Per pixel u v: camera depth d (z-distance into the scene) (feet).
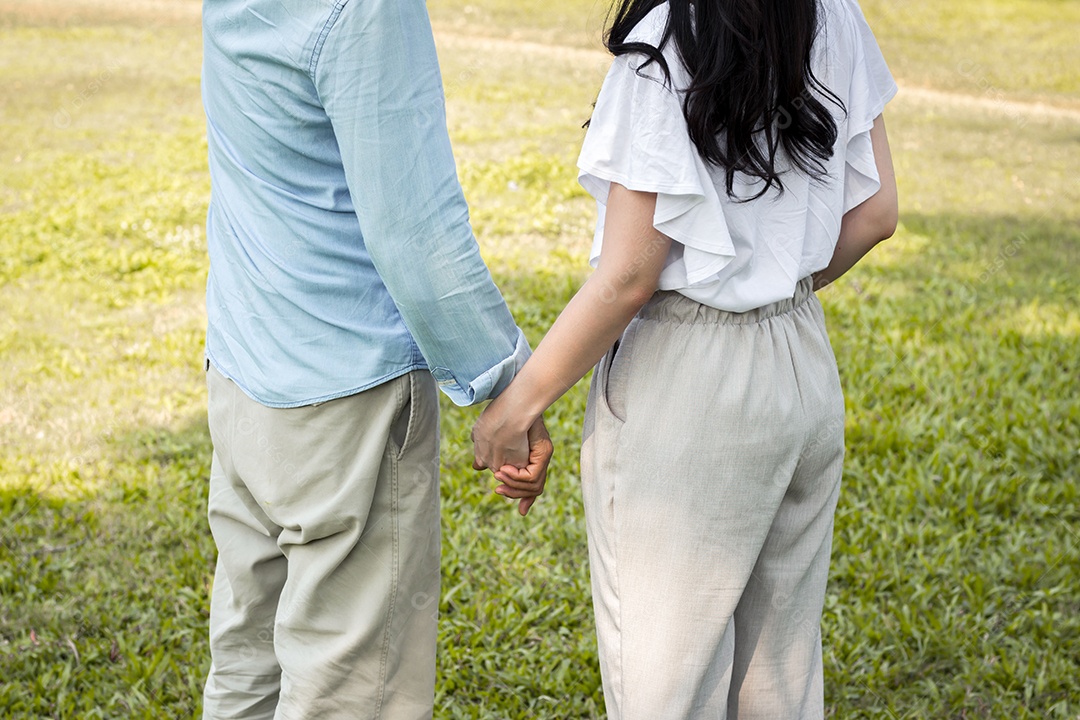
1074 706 9.23
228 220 6.27
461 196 6.01
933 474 12.84
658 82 5.31
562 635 10.27
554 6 49.62
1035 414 14.12
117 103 32.27
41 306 18.07
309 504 6.33
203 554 11.35
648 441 5.93
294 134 5.87
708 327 5.86
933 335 16.93
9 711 9.08
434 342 6.11
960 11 48.96
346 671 6.60
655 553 6.04
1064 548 11.51
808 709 6.79
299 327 6.12
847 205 6.36
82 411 14.60
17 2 47.83
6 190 24.13
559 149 28.25
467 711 9.25
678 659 6.05
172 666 9.59
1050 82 37.63
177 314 18.08
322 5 5.48
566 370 6.04
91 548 11.46
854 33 5.98
